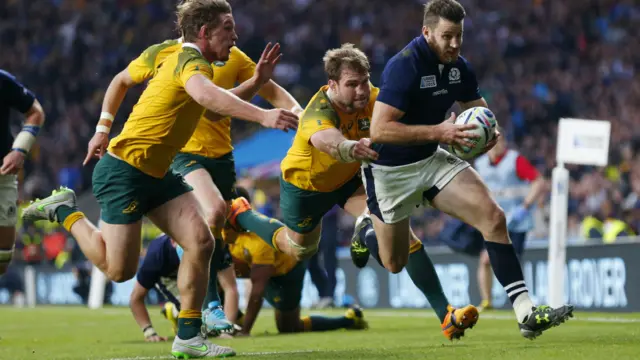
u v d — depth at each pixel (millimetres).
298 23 88562
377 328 28641
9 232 23328
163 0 91750
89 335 29516
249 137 60031
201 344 17125
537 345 18047
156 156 16875
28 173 77750
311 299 45906
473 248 36531
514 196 35312
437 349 18094
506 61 80312
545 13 83625
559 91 75062
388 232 19094
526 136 71000
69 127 81688
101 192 17375
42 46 89062
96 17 90250
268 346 21359
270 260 26188
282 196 21953
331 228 40688
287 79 83625
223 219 22375
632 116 70188
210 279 22281
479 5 85375
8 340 27469
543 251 38469
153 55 20594
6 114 22844
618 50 79250
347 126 19375
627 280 35438
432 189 18375
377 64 84125
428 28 17281
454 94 17953
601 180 55094
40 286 60188
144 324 26031
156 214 17312
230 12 16438
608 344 17422
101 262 18969
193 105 16688
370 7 88062
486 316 33281
